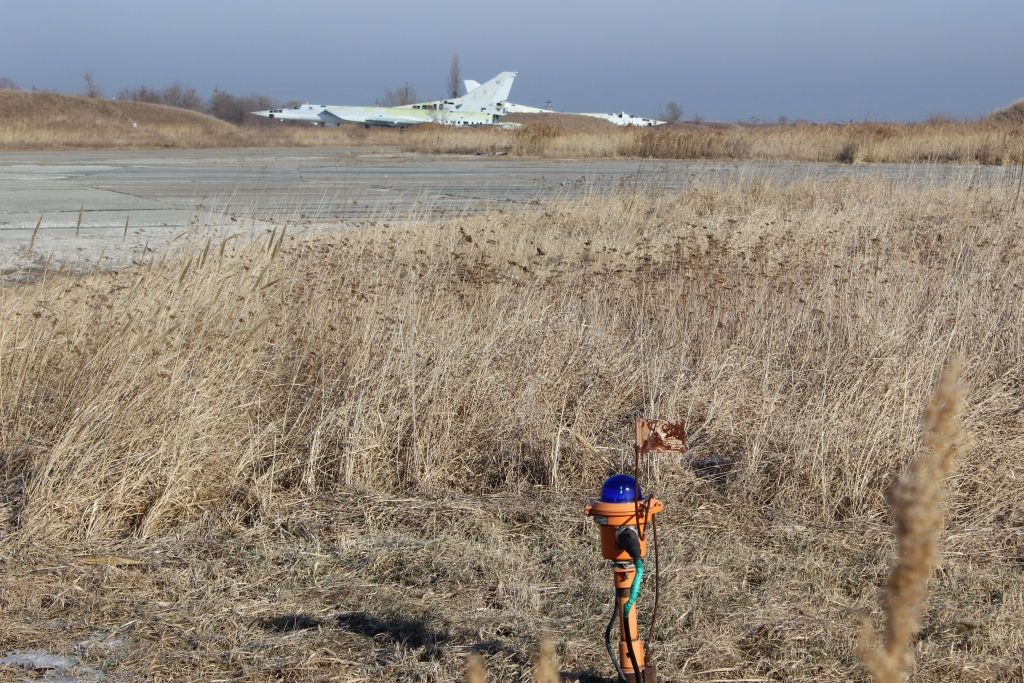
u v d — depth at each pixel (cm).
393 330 1839
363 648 1020
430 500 1439
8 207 5875
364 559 1241
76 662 995
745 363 1925
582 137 12644
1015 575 1173
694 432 1675
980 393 1747
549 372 1778
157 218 5156
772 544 1275
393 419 1605
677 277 2561
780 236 3291
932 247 3231
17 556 1240
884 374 1712
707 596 1115
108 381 1500
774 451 1552
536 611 1088
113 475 1391
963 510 1370
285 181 8050
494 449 1587
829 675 945
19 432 1551
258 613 1102
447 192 6456
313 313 2003
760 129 11481
